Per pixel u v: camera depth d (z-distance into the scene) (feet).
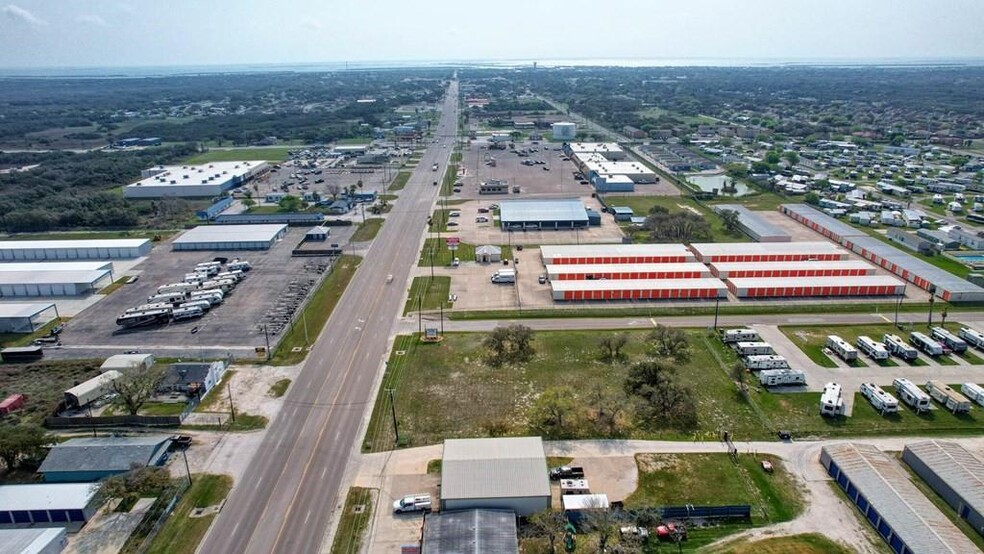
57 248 488.85
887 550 193.06
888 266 440.45
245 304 393.91
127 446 238.07
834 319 363.15
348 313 378.94
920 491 214.07
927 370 302.66
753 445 246.68
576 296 394.52
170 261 481.46
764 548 194.08
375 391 290.97
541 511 207.51
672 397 267.18
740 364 293.23
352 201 645.51
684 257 445.78
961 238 501.56
